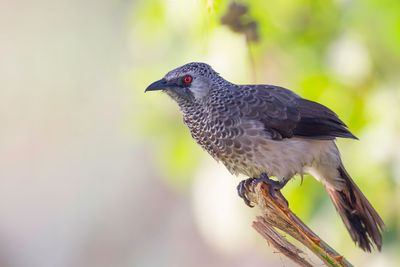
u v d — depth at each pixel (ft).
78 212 87.30
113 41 84.74
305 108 35.27
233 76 41.09
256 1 41.47
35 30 86.12
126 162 86.53
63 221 87.76
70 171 87.51
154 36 44.42
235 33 30.60
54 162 87.51
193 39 42.75
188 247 83.87
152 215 86.22
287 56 42.22
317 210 41.09
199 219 44.37
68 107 86.28
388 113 40.86
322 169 35.70
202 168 44.60
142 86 45.57
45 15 86.28
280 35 42.14
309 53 42.14
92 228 86.84
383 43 40.32
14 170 87.92
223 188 43.42
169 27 43.65
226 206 43.27
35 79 85.81
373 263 40.55
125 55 84.12
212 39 39.83
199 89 35.76
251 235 43.27
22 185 87.97
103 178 87.04
